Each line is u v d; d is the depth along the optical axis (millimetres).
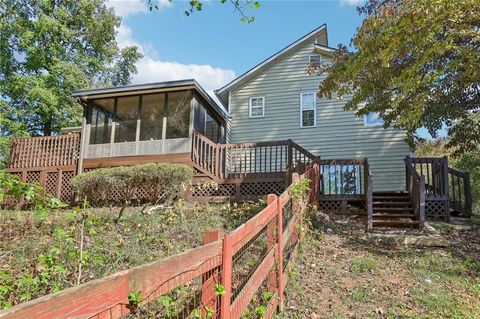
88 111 13422
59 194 13031
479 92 9594
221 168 11727
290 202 5812
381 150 13820
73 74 20391
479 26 7109
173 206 8148
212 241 2723
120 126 13188
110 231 6980
